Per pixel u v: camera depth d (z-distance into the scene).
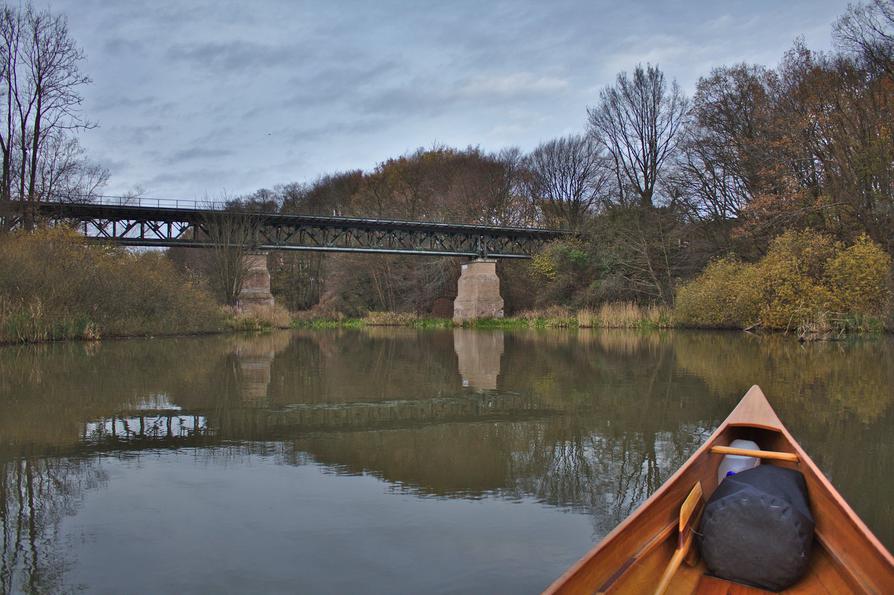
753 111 30.61
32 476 5.52
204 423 7.80
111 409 8.73
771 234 28.05
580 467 5.83
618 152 45.44
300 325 44.16
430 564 3.79
